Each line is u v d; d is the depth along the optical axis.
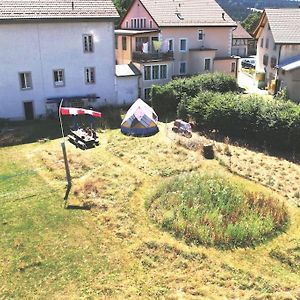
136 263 16.47
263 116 28.77
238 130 30.50
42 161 26.75
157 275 15.77
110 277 15.69
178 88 36.91
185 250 17.17
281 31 44.47
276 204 20.66
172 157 27.12
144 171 24.98
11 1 34.75
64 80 37.03
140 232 18.53
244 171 24.97
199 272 15.92
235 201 20.53
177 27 43.72
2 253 17.14
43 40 35.06
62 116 36.34
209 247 17.44
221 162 26.06
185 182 22.73
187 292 14.85
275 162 26.41
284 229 18.84
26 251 17.25
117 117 36.34
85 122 34.78
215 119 31.27
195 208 19.69
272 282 15.40
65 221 19.50
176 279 15.53
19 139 30.77
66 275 15.80
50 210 20.52
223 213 19.64
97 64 38.06
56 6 35.97
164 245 17.47
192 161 26.47
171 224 18.84
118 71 40.19
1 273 15.93
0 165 26.38
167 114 36.84
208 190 21.66
